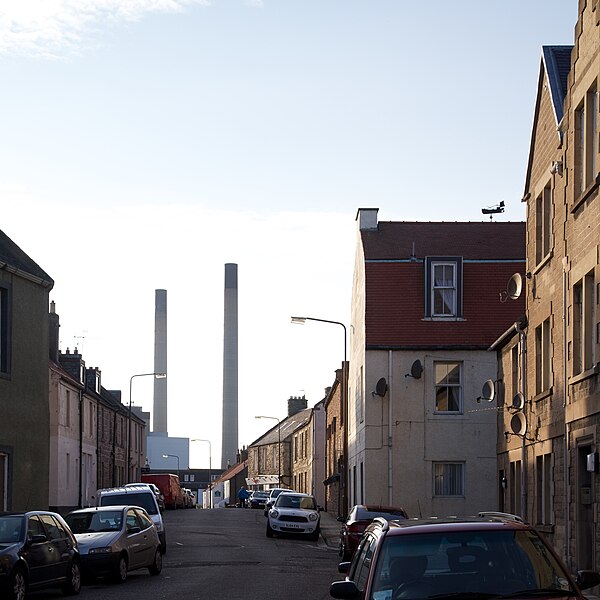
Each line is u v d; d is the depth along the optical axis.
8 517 17.92
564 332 20.30
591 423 18.47
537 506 23.38
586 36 18.80
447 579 7.95
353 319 43.16
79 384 48.06
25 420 28.55
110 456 58.19
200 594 18.81
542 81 22.75
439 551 8.23
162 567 25.48
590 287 18.78
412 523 8.83
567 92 20.19
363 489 36.06
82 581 21.72
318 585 20.75
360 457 38.16
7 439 27.34
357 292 40.25
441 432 34.84
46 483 29.91
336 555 30.34
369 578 8.06
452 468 34.78
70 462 46.97
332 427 57.03
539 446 23.16
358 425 39.28
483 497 34.38
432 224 39.03
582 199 18.72
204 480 149.75
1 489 27.19
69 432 46.84
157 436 114.38
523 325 25.03
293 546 33.91
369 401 35.19
